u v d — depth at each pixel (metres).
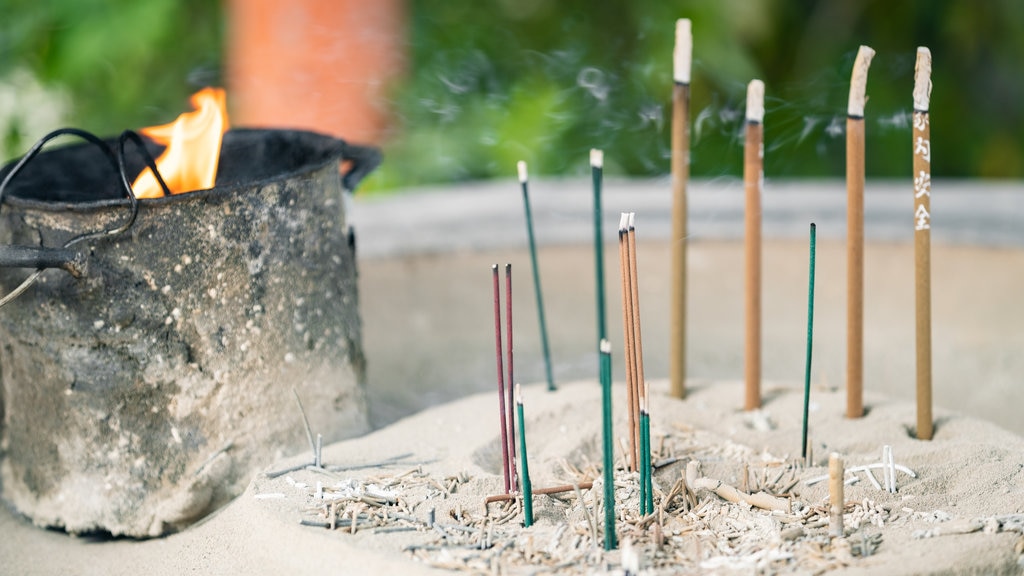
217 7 1.75
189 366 1.01
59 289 1.00
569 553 0.94
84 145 1.08
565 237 1.33
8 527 1.04
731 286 1.27
